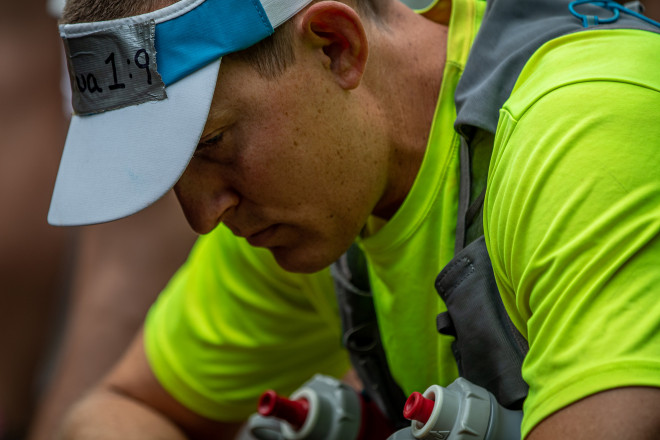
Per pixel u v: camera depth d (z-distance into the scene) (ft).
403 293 8.32
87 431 10.47
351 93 7.60
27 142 18.92
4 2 18.78
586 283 5.97
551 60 7.16
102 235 17.78
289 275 9.96
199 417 10.77
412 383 8.62
